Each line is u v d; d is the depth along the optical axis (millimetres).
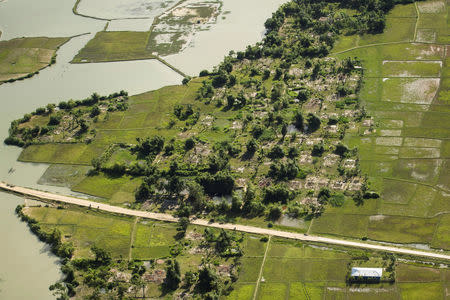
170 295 134625
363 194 159125
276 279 136250
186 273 137875
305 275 136250
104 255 147875
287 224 153625
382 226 148500
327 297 129625
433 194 156750
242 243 148250
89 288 140125
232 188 169875
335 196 160375
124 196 174125
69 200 174875
